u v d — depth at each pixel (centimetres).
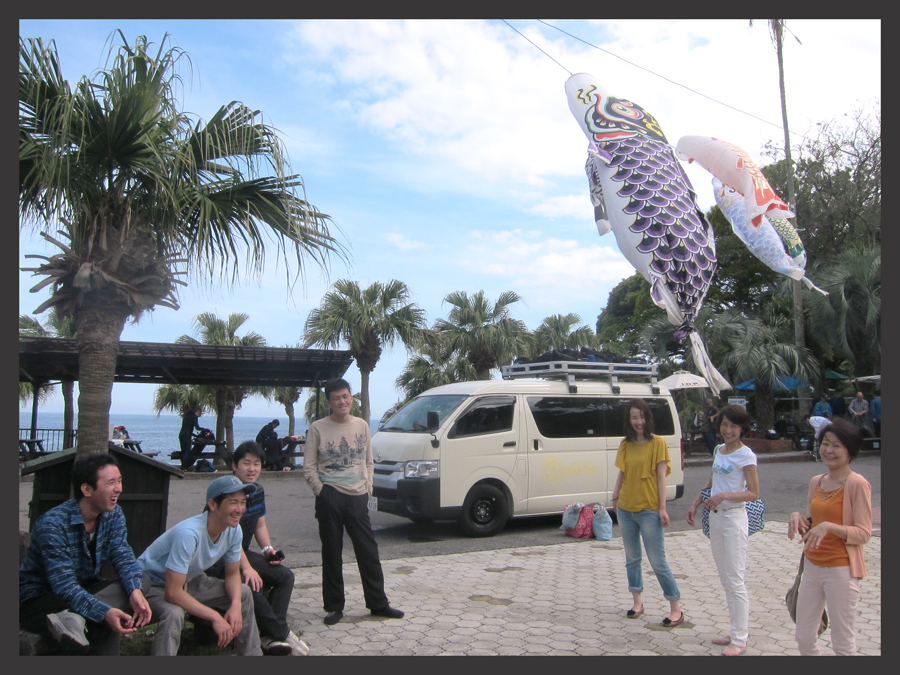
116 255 515
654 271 764
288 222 554
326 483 521
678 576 664
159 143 513
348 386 535
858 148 2767
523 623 512
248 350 1477
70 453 527
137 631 461
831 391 2795
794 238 794
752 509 461
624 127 818
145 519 559
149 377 1745
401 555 773
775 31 2481
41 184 486
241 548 438
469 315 2345
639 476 520
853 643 362
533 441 947
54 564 362
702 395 2162
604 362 1044
